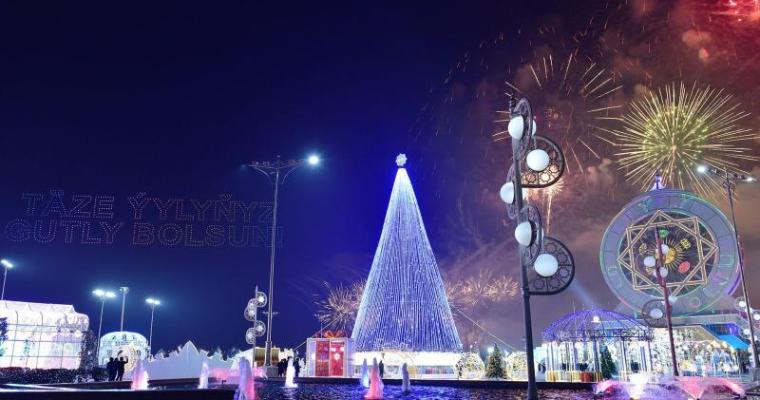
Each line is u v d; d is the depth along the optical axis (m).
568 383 26.36
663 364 35.50
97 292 59.06
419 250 41.69
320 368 35.47
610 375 27.75
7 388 13.16
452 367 39.31
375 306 40.81
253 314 35.53
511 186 13.66
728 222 38.16
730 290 37.44
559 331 29.72
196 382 33.25
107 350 46.94
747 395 20.80
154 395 12.00
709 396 20.52
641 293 39.44
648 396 20.86
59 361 33.94
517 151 13.30
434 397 22.50
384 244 42.06
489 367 33.06
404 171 43.66
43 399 11.20
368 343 39.97
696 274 38.28
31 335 33.69
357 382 32.31
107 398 11.67
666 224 39.59
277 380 33.25
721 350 35.75
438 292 41.16
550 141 13.16
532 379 12.03
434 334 40.00
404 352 38.97
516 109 13.63
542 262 12.12
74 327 35.00
